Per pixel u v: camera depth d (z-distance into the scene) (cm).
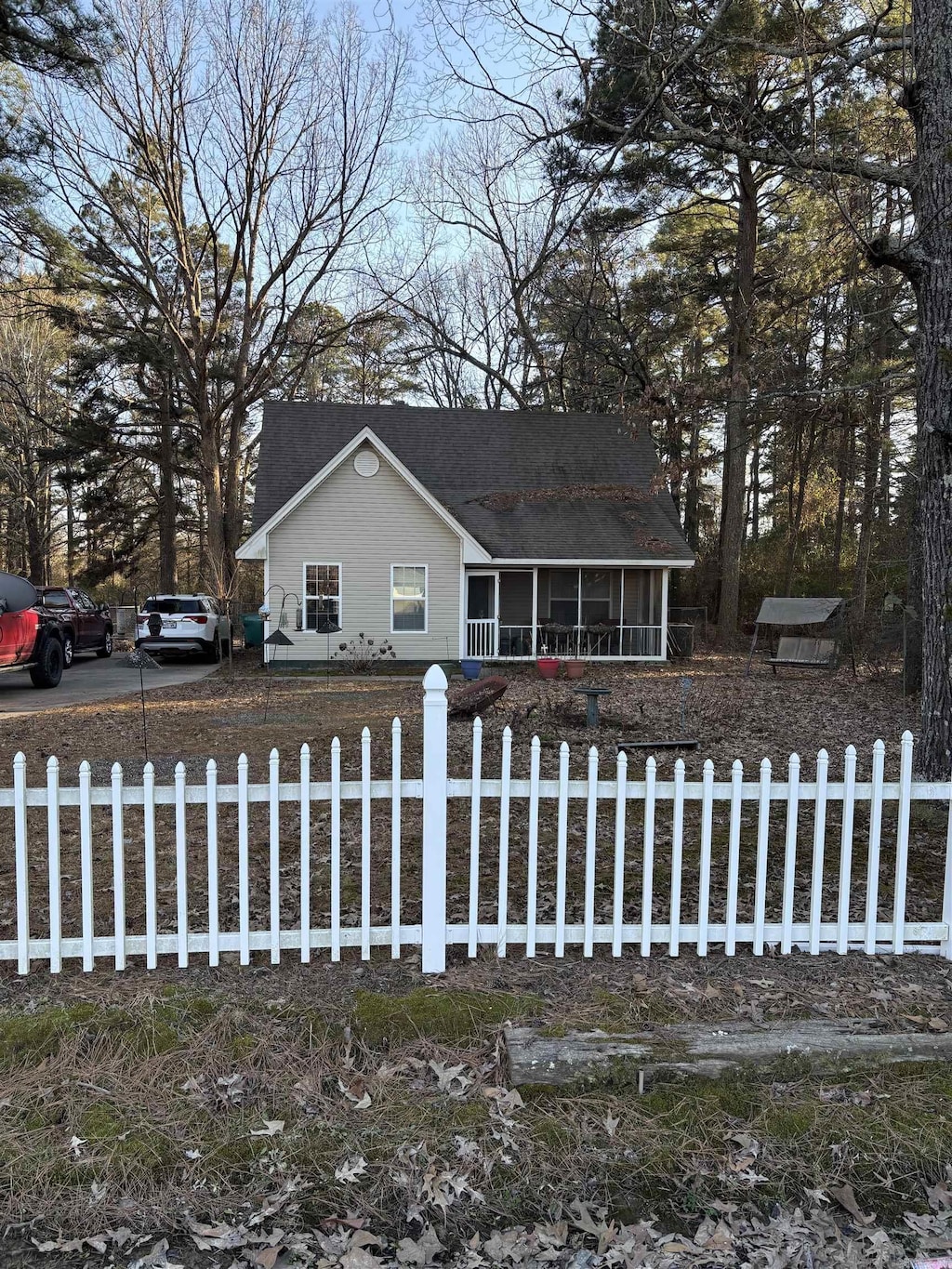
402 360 3178
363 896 342
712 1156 249
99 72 1383
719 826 579
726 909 384
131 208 2223
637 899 434
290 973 333
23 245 1881
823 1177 243
